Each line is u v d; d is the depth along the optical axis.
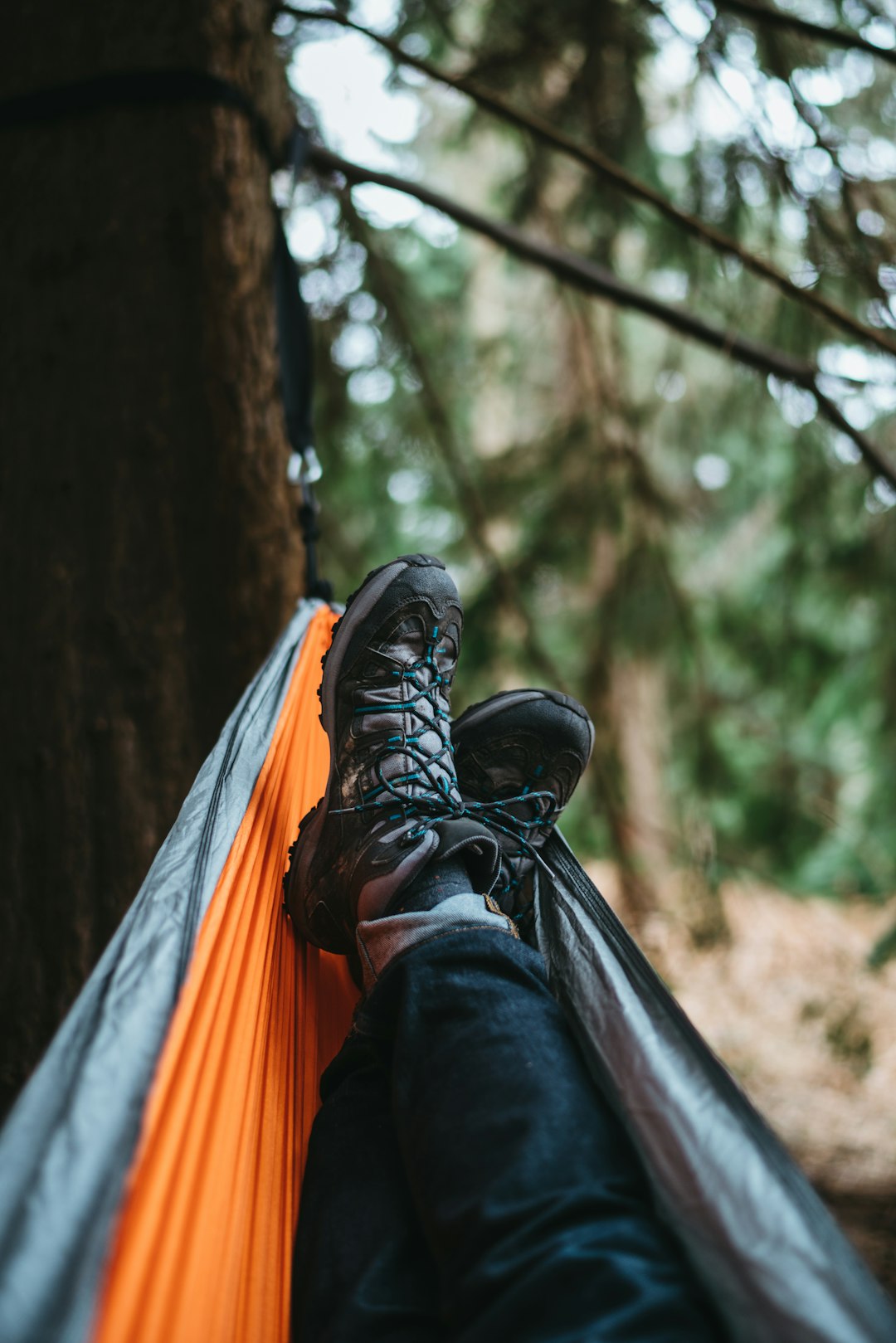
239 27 1.98
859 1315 0.63
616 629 4.06
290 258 1.87
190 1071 0.72
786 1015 4.93
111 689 1.84
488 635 3.90
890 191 2.79
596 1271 0.70
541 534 4.02
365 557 4.12
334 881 1.12
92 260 1.92
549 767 1.35
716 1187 0.73
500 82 3.19
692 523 4.39
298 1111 1.05
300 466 1.79
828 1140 4.52
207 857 0.94
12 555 1.88
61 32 1.96
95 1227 0.54
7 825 1.81
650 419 4.50
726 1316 0.67
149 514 1.89
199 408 1.91
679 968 4.10
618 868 3.96
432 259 5.57
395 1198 0.90
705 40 2.72
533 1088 0.85
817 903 5.59
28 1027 1.74
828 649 4.17
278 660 1.40
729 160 2.93
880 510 3.61
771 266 2.72
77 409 1.91
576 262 2.91
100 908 1.78
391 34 3.22
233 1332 0.74
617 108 3.26
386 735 1.17
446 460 3.69
